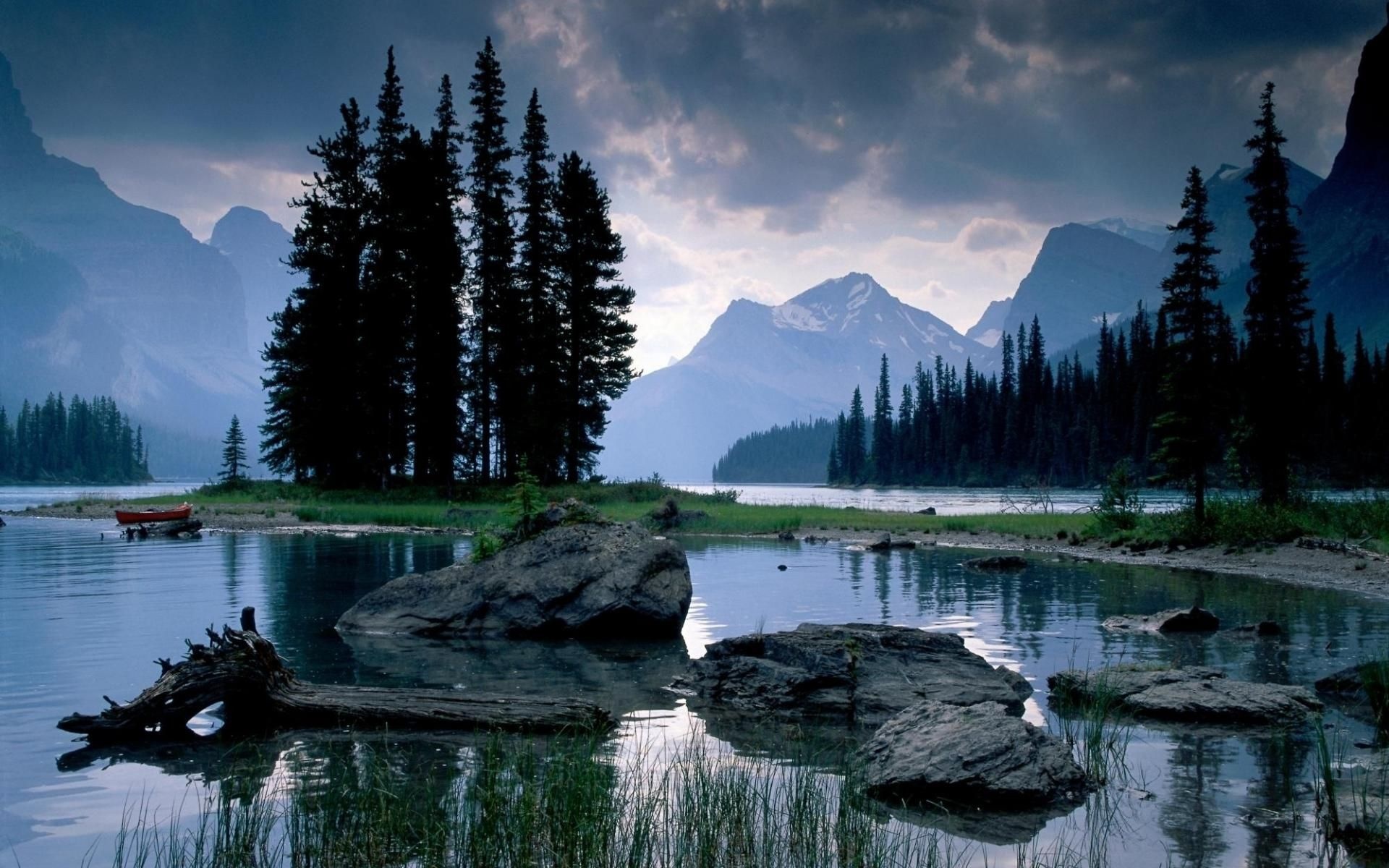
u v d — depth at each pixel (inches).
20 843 249.9
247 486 2258.9
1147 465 4247.0
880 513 2012.8
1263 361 1477.6
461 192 2229.3
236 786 298.5
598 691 451.8
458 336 2170.3
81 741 354.0
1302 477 1590.8
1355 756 333.4
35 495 4037.9
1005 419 5767.7
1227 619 658.8
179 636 565.9
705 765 327.0
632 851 240.5
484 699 397.7
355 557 1071.6
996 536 1502.2
